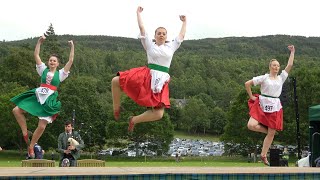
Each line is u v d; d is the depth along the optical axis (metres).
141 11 7.21
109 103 74.50
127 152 63.88
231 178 5.84
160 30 7.03
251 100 9.05
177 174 5.66
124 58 113.56
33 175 5.30
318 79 53.19
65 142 9.79
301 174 6.21
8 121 54.16
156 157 61.72
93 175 5.43
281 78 8.85
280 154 14.77
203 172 5.82
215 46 170.25
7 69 66.44
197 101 98.06
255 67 126.06
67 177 5.40
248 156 60.84
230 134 59.34
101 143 62.19
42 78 7.92
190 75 114.62
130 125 7.00
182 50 164.75
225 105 105.62
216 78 117.44
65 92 58.91
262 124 8.82
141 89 6.74
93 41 157.88
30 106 7.78
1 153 59.16
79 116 58.22
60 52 68.94
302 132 51.78
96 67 99.94
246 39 175.50
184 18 7.32
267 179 6.02
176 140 93.56
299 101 52.97
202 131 104.62
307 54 157.50
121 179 5.50
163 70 6.94
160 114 6.88
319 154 12.32
